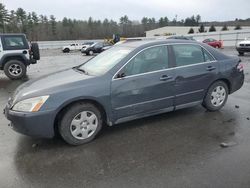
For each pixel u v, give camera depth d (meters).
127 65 4.72
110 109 4.59
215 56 5.73
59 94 4.19
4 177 3.55
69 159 3.97
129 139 4.59
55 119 4.30
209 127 5.04
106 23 100.06
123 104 4.68
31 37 88.56
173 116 5.63
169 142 4.45
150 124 5.22
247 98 7.01
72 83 4.39
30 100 4.14
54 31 94.19
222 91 5.88
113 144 4.43
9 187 3.34
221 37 40.59
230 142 4.40
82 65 5.61
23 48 11.33
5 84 10.13
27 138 4.72
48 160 3.96
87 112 4.43
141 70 4.84
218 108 5.89
